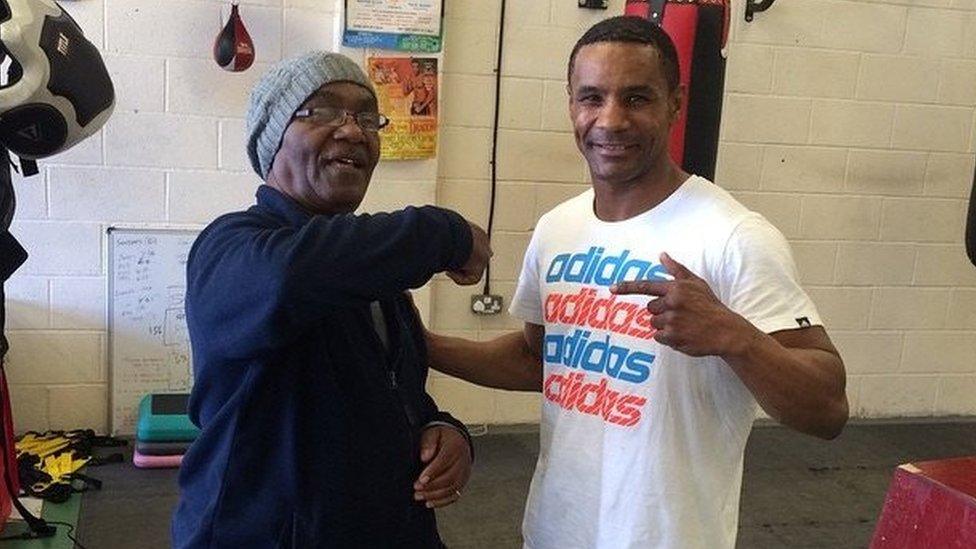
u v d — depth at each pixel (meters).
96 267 3.33
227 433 1.28
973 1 3.86
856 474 3.44
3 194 2.30
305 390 1.30
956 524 1.20
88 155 3.25
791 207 3.87
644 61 1.44
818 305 3.98
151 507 2.84
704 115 2.78
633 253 1.49
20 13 2.11
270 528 1.27
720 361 1.43
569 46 3.57
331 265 1.15
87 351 3.38
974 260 2.81
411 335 1.56
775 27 3.70
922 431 3.97
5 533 2.63
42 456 3.10
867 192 3.93
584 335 1.54
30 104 2.15
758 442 3.74
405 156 3.42
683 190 1.48
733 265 1.39
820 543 2.86
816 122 3.82
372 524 1.35
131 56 3.22
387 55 3.34
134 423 3.44
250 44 3.19
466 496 3.10
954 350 4.14
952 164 3.98
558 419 1.57
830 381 1.33
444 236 1.27
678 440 1.44
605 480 1.48
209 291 1.22
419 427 1.50
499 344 1.83
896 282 4.03
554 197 3.66
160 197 3.34
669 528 1.43
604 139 1.45
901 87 3.87
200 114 3.31
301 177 1.35
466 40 3.48
